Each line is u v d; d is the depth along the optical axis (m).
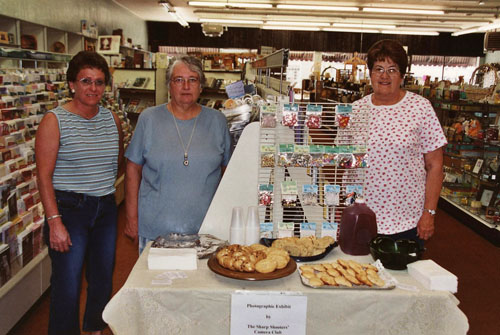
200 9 13.66
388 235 2.29
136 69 7.75
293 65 18.75
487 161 5.68
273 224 2.13
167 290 1.66
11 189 2.85
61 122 2.17
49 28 7.71
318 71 16.72
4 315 2.68
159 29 17.39
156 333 1.69
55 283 2.27
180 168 2.23
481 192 5.80
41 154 2.15
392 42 2.22
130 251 4.46
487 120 6.06
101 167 2.32
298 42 17.94
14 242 2.80
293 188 2.05
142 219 2.30
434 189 2.29
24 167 3.05
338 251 2.06
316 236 2.22
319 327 1.70
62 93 3.95
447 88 7.25
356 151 2.09
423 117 2.25
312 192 2.07
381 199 2.29
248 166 2.17
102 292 2.43
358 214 2.00
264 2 11.95
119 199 5.87
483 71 7.39
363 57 18.17
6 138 2.85
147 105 7.75
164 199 2.25
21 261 2.89
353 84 10.66
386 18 13.92
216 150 2.31
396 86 2.24
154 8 14.13
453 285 1.70
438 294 1.67
